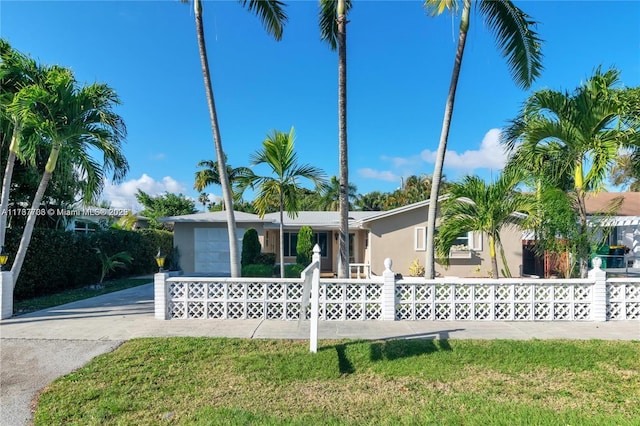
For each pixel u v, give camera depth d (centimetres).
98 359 504
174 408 374
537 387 427
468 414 362
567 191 853
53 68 870
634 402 389
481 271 1394
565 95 780
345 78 808
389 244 1429
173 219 1691
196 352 530
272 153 930
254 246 1536
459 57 803
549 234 800
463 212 845
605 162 732
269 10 901
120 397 396
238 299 734
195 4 813
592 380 445
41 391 412
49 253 1079
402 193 4022
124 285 1323
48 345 564
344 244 809
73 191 1119
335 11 927
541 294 734
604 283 723
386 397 402
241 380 443
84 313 793
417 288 738
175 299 735
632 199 2062
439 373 466
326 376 455
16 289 963
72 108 796
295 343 574
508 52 862
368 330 652
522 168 827
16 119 755
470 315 730
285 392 413
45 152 998
